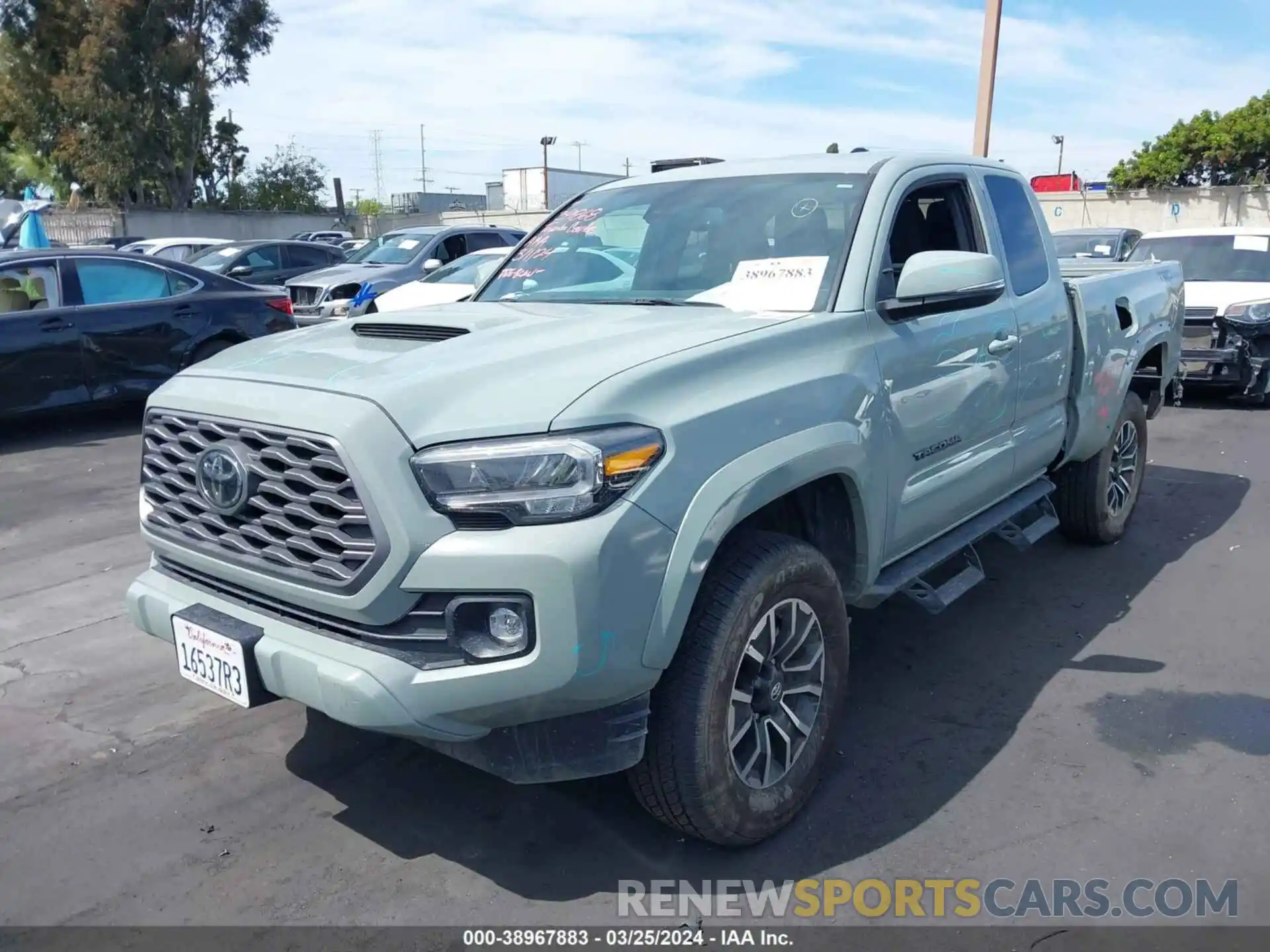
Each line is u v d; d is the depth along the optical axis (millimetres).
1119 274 5500
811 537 3275
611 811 3205
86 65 37250
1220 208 32281
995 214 4285
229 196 47750
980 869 2887
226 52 40938
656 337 2916
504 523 2395
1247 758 3457
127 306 9141
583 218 4219
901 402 3363
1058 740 3600
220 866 2961
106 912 2766
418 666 2447
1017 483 4484
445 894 2820
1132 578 5230
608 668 2424
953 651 4371
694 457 2590
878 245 3449
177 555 2973
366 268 12922
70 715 3896
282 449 2590
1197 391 11070
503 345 2867
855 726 3715
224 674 2760
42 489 7215
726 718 2740
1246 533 5973
